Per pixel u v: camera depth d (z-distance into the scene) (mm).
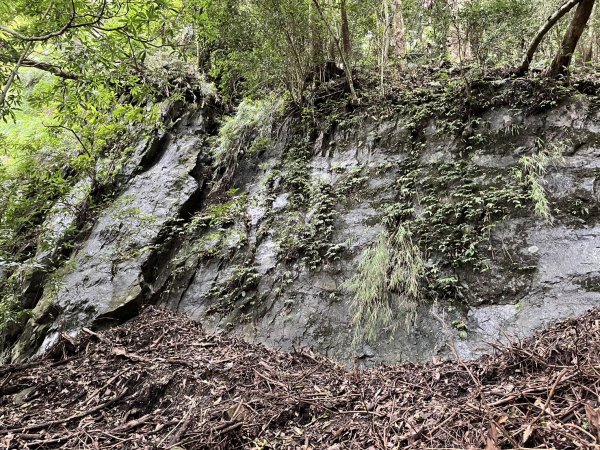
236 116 8320
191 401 3695
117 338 5367
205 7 6398
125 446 3145
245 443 2992
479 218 4992
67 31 3982
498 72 6148
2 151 8922
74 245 7414
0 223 7418
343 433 2891
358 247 5383
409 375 3770
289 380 3895
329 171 6477
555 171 5008
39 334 6168
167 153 8469
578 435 2148
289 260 5648
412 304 4566
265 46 6785
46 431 3498
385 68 7289
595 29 7051
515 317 4145
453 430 2527
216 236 6453
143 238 6879
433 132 6016
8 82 3852
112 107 8727
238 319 5344
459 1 6367
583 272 4207
